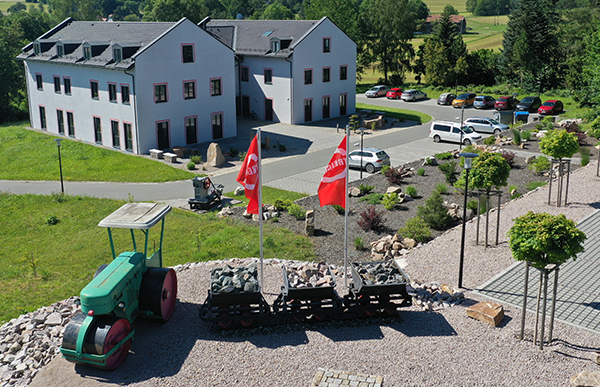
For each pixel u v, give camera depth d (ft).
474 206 78.02
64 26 169.89
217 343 42.45
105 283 39.19
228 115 149.18
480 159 61.67
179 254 67.21
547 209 73.72
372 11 254.47
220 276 44.93
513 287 50.96
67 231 80.38
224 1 492.13
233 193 102.22
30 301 55.42
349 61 179.22
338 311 44.78
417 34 474.08
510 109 185.47
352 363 39.40
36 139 149.18
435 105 201.05
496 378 37.22
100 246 72.23
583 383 34.71
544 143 74.18
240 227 77.82
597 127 88.89
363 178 105.60
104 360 37.65
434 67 237.25
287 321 44.98
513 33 227.81
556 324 43.88
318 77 170.60
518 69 227.61
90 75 138.21
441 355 40.06
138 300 43.14
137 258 42.96
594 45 145.79
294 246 69.56
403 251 63.41
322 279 45.27
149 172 118.52
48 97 155.22
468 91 225.97
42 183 114.11
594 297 48.57
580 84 195.11
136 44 132.57
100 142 142.31
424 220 73.97
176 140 138.41
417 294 49.44
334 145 140.87
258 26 180.86
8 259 69.62
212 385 37.29
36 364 40.14
